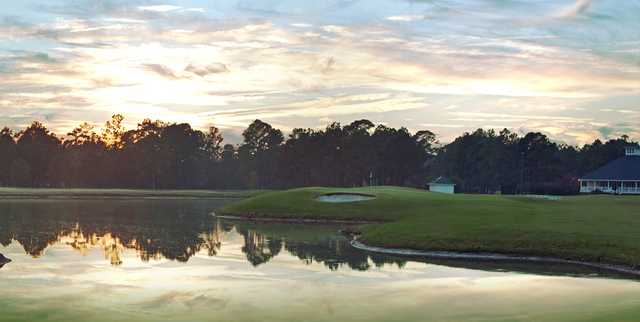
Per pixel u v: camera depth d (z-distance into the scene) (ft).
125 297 58.44
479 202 160.35
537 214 121.19
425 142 559.38
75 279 68.44
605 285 65.51
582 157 504.84
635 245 82.07
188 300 57.16
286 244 104.06
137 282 66.54
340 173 519.60
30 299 57.36
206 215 176.14
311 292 61.05
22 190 377.91
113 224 140.77
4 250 93.50
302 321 48.98
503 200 166.61
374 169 503.61
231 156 584.40
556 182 459.32
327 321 48.96
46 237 111.34
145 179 523.29
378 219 150.71
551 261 83.56
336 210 161.38
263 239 111.65
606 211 128.67
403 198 171.22
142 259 84.58
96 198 292.40
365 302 56.29
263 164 542.16
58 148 536.83
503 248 89.30
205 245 101.60
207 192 405.18
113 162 515.50
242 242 106.63
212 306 54.60
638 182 286.66
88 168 514.68
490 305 54.75
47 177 523.29
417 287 64.03
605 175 291.38
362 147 501.15
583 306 53.88
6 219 153.48
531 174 469.16
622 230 94.79
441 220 111.75
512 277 70.95
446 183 305.73
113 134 557.74
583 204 156.66
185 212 189.78
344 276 71.15
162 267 77.51
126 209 202.59
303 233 123.95
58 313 51.60
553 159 469.98
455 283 66.64
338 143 516.32
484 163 480.64
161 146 523.29
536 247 87.86
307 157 514.27
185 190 472.03
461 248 90.74
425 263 82.28
